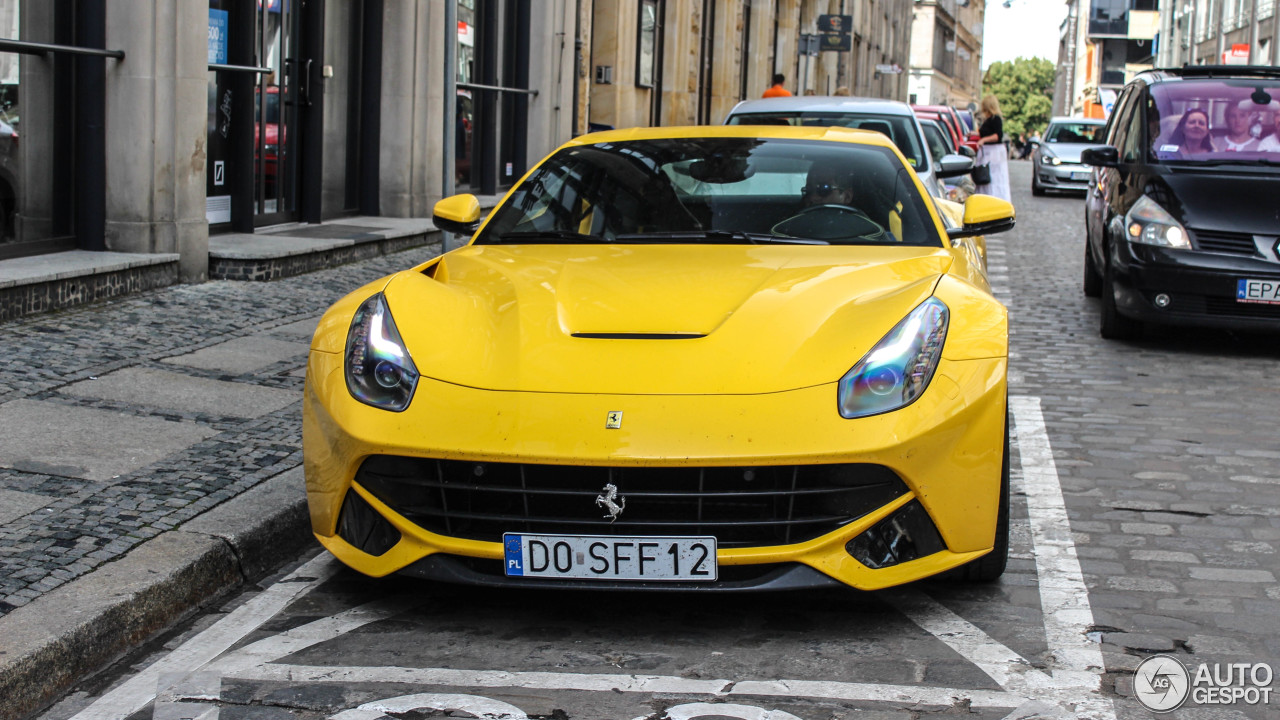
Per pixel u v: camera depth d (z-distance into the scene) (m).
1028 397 6.55
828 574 3.24
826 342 3.41
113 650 3.31
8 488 4.29
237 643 3.39
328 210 11.92
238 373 6.27
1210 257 7.54
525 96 16.27
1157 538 4.27
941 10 88.00
